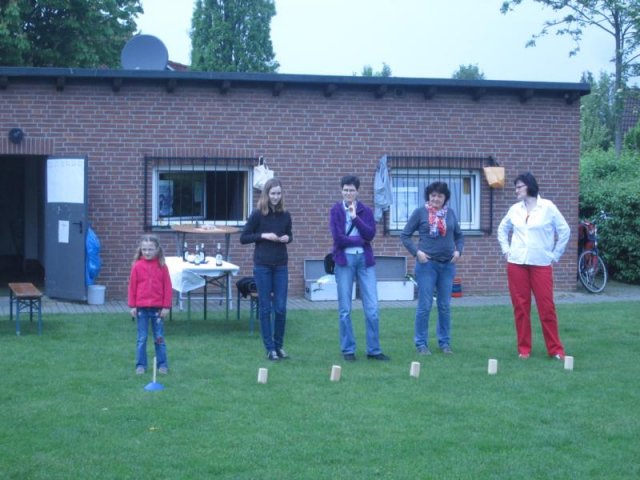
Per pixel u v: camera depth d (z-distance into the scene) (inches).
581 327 481.1
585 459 254.4
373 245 611.2
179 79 568.1
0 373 351.6
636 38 999.0
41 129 562.3
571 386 341.1
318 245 603.5
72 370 358.6
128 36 1117.1
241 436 270.5
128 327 462.6
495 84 609.0
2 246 814.5
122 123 572.7
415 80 598.9
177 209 588.4
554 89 620.1
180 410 298.8
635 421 293.0
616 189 709.9
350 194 384.2
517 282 397.7
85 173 548.7
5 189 809.5
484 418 293.9
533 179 394.0
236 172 597.0
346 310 386.6
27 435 269.6
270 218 383.6
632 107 1201.4
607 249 704.4
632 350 417.7
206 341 427.5
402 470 242.4
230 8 1617.9
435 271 404.2
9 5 935.7
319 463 247.6
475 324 487.8
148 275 354.0
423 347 405.7
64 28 1034.1
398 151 612.7
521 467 245.9
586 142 1485.0
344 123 603.8
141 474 236.5
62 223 561.6
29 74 548.1
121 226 575.8
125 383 337.4
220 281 569.0
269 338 386.0
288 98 594.9
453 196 629.6
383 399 317.1
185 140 582.2
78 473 236.8
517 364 382.9
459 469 243.6
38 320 454.0
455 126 620.7
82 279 552.1
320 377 351.9
